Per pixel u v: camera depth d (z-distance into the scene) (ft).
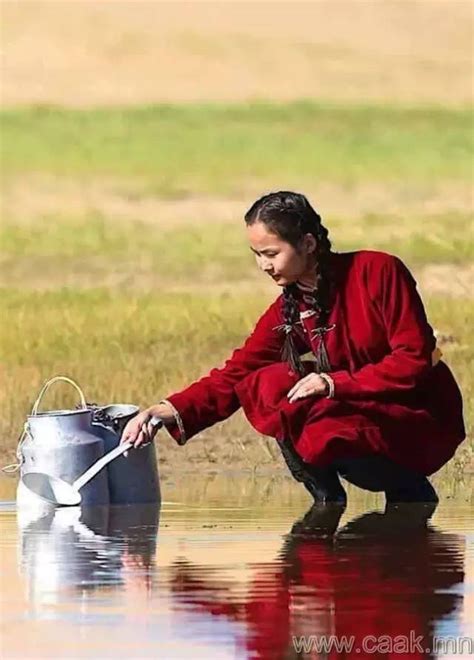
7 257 132.87
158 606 38.83
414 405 51.93
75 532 49.98
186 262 128.36
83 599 39.75
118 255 132.98
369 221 147.43
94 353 83.82
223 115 226.99
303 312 51.47
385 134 208.64
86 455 55.57
